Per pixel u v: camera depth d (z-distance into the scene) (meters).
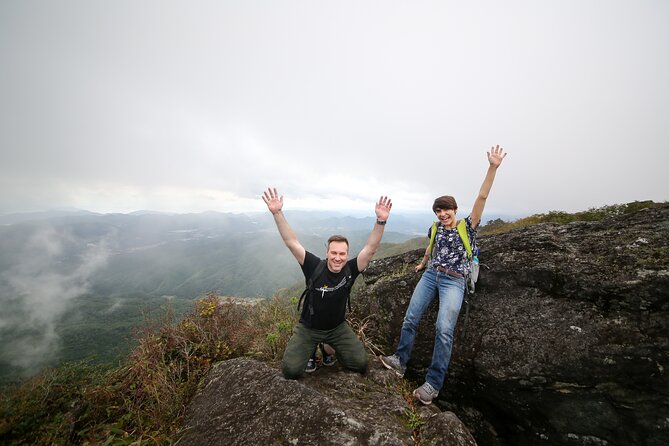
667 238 4.92
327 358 5.25
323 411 3.86
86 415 4.38
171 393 4.83
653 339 4.11
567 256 5.34
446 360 4.54
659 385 4.00
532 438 4.73
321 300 4.43
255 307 7.42
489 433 5.11
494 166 4.79
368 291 7.40
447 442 3.51
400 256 7.89
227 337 6.31
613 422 4.21
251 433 3.83
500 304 5.37
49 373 4.75
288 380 4.54
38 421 4.03
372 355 5.73
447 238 5.00
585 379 4.34
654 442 4.01
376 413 4.07
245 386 4.61
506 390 4.78
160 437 4.10
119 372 5.25
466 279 4.86
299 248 4.59
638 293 4.37
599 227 5.94
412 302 5.20
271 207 4.61
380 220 4.29
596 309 4.65
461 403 5.36
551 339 4.65
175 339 5.68
